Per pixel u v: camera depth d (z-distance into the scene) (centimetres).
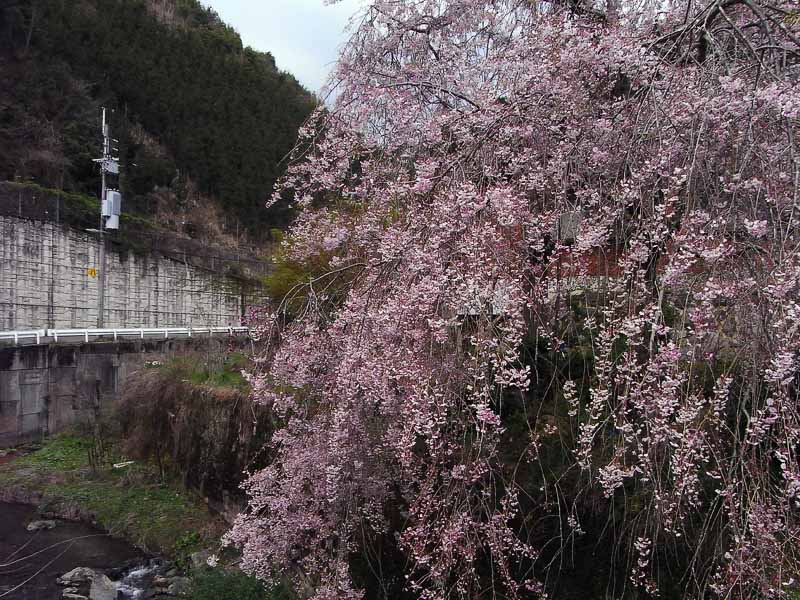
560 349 304
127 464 974
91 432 1187
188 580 588
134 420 920
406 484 348
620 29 309
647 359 256
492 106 302
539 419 327
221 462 706
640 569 293
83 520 821
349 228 437
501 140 301
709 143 242
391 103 399
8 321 1524
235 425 696
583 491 315
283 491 397
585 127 290
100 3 3019
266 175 3256
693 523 278
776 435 214
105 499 852
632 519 299
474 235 256
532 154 293
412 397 258
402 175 371
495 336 260
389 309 278
